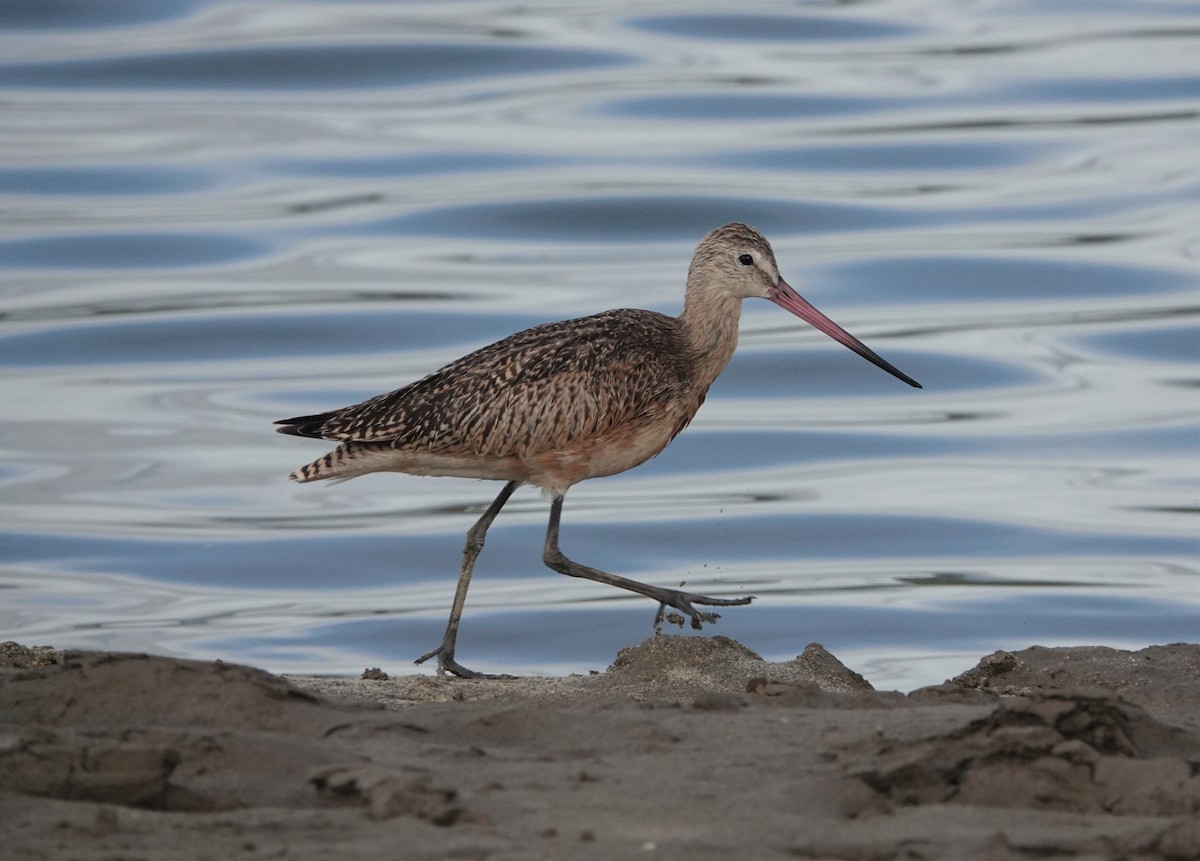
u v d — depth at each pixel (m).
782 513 18.27
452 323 23.22
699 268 12.43
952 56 33.97
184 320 23.41
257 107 31.30
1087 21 36.19
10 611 15.55
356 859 5.81
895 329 23.59
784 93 31.61
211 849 5.92
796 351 23.09
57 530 17.41
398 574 16.80
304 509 18.45
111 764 6.65
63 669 8.38
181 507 18.27
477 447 11.46
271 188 28.00
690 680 9.62
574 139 29.80
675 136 29.95
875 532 17.73
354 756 7.30
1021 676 9.98
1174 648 10.44
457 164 28.97
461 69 33.25
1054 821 6.41
